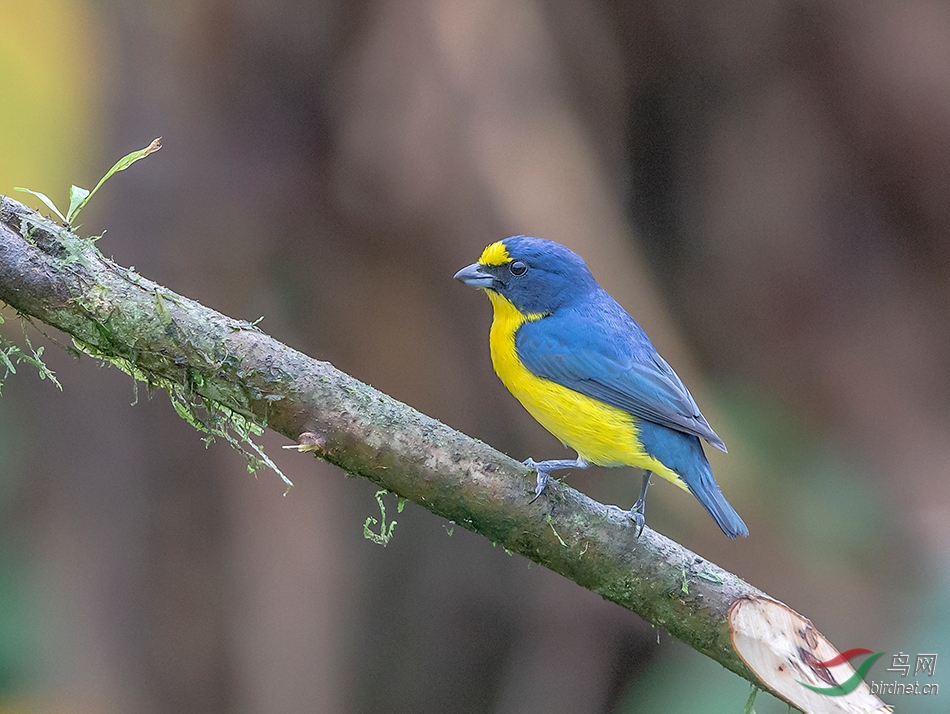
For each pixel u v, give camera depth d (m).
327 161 11.29
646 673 11.63
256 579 11.27
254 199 11.25
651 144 12.12
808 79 12.01
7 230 5.83
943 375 12.30
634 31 11.49
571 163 10.84
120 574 11.23
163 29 10.78
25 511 11.40
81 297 5.84
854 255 12.34
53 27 9.47
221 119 11.17
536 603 12.84
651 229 12.33
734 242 12.33
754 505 11.57
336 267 11.40
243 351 5.94
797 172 12.19
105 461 11.20
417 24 10.43
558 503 6.25
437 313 11.32
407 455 6.09
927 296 12.30
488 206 10.65
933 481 11.66
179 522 11.23
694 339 12.42
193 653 11.27
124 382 11.15
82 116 9.95
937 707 9.24
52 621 11.30
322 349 11.57
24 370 11.11
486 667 12.88
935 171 11.95
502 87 10.59
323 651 11.47
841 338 12.34
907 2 11.70
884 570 11.35
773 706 9.81
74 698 11.12
